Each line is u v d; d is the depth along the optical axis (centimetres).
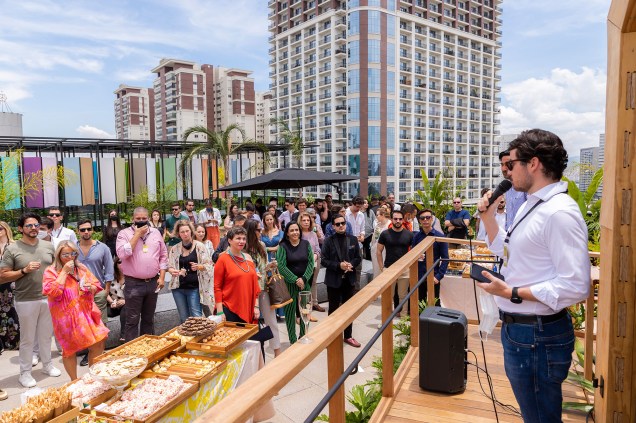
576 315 394
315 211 1045
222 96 13388
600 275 202
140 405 255
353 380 477
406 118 8656
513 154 175
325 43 8744
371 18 7681
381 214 764
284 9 9894
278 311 730
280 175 911
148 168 1742
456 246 716
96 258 520
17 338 573
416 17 8431
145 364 290
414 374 344
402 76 8462
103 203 1631
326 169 8981
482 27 10031
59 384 471
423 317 318
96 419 246
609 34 191
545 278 167
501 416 278
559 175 171
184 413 284
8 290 566
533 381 175
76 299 412
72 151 1630
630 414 185
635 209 179
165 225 1089
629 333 183
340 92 8556
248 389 110
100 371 268
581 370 344
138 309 523
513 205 340
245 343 382
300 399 445
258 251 507
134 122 16075
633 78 175
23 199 1340
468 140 9962
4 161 1205
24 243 462
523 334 174
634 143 177
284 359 131
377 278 241
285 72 9919
